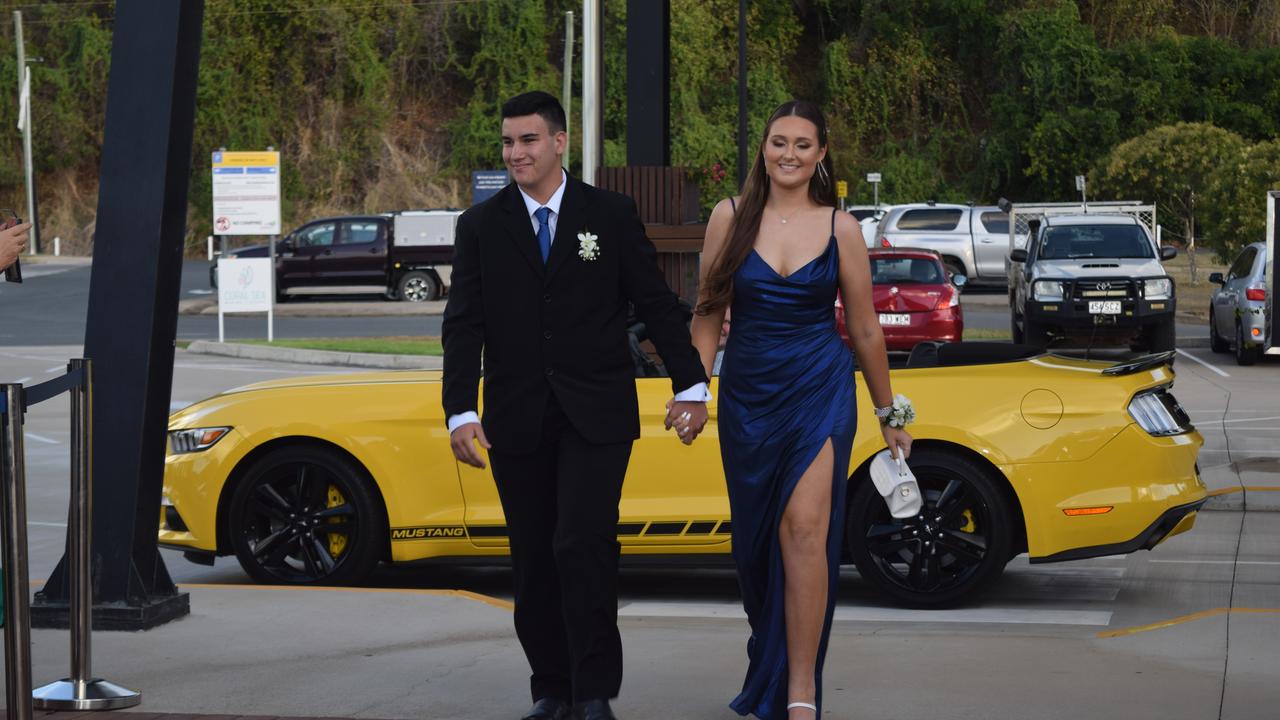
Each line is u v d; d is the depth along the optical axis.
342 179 61.44
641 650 6.09
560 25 61.22
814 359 4.68
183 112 6.48
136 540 6.48
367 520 7.68
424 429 7.65
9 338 27.78
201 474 7.79
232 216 26.00
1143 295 21.56
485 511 7.60
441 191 61.28
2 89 63.25
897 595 7.34
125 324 6.41
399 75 62.38
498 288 4.77
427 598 7.04
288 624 6.52
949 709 5.11
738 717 5.01
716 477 7.45
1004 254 36.41
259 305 25.69
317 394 7.81
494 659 5.90
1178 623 6.42
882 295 19.44
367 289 36.22
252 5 60.81
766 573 4.78
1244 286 21.00
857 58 65.50
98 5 64.25
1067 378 7.35
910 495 5.00
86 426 5.20
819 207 4.79
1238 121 63.03
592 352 4.75
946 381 7.37
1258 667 5.61
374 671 5.72
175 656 5.96
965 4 64.19
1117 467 7.24
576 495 4.72
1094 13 65.25
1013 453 7.22
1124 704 5.13
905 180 63.59
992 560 7.26
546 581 4.97
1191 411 15.90
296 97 61.53
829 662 5.84
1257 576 8.20
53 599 6.50
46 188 63.44
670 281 14.52
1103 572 8.38
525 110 4.75
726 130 59.53
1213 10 66.19
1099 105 62.06
